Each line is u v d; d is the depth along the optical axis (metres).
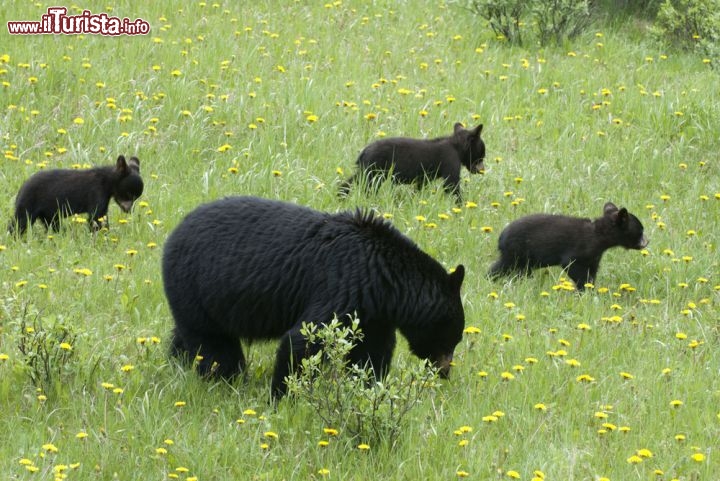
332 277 12.44
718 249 20.17
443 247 18.95
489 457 12.19
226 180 20.69
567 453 12.42
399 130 24.14
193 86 24.84
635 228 18.19
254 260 12.73
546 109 26.45
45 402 12.53
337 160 22.06
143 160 21.56
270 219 12.95
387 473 11.80
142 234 18.44
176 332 13.99
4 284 15.61
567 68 29.59
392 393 12.05
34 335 13.11
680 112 26.00
